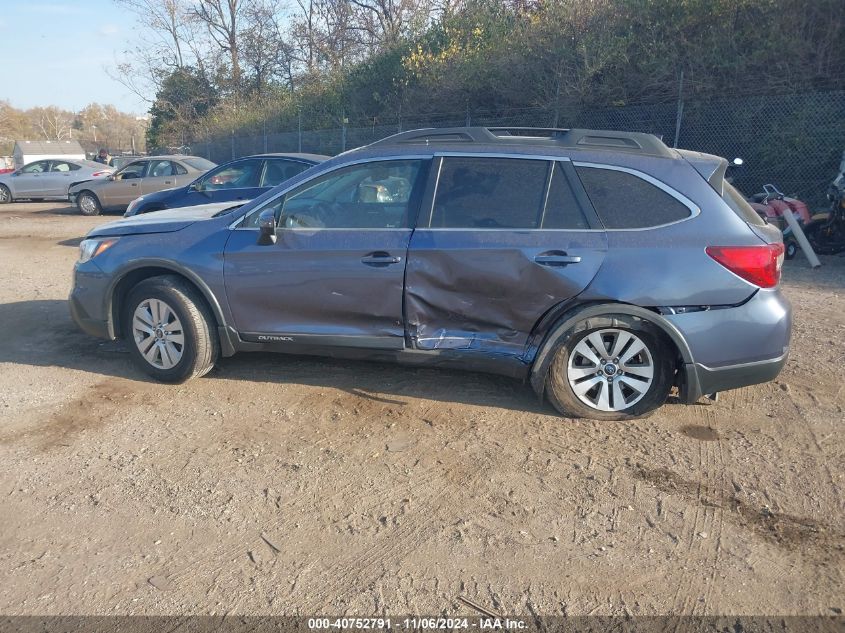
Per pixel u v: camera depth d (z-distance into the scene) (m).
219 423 4.54
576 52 14.26
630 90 13.84
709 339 4.20
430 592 2.95
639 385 4.42
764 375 4.29
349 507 3.58
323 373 5.37
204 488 3.76
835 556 3.16
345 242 4.61
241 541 3.31
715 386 4.32
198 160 17.75
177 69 38.47
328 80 26.50
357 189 4.73
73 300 5.31
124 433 4.41
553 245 4.30
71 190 18.16
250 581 3.03
